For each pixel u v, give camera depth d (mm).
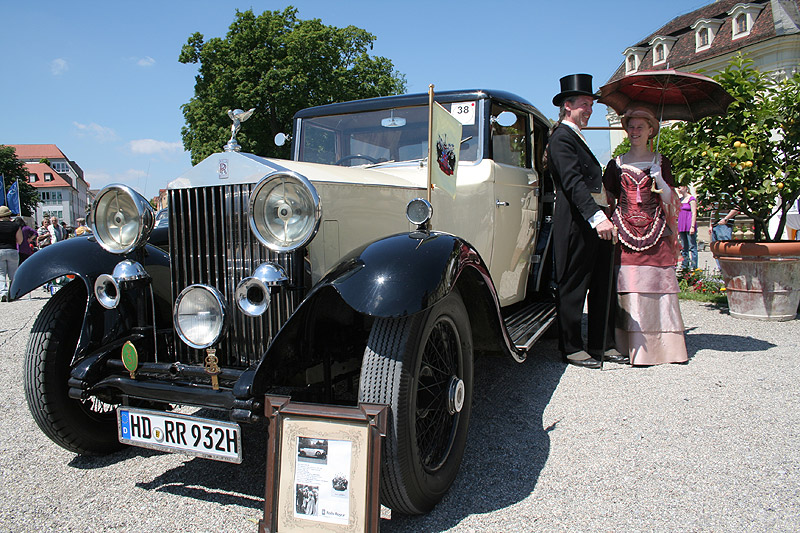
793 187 5258
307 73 22516
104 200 2418
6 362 4668
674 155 5379
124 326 2490
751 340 4570
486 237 3363
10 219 9500
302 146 3990
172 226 2385
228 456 2049
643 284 3916
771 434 2732
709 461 2475
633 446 2643
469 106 3479
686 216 8742
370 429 1757
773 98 5199
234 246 2252
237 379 2053
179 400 2143
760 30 18797
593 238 3807
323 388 2293
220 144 21469
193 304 2170
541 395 3383
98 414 2684
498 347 2709
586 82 3668
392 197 2689
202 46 22969
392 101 3682
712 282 7215
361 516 1735
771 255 5164
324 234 2266
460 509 2135
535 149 4352
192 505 2223
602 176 4023
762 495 2180
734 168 5133
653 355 3928
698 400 3211
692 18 23250
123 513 2164
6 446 2857
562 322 4004
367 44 24625
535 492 2244
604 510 2098
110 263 2562
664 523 2004
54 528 2059
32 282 2451
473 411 3145
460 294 2469
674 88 3955
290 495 1808
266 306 2062
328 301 2318
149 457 2711
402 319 1995
